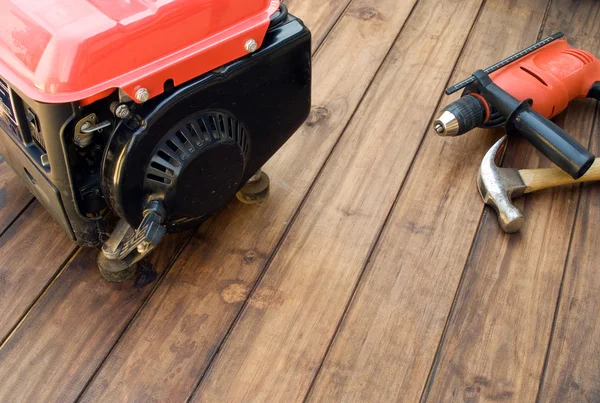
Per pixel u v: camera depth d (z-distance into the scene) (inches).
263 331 43.6
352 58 60.7
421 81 59.4
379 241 48.6
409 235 49.0
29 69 31.9
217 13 34.7
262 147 43.1
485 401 41.5
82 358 41.6
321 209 50.1
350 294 45.6
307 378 41.7
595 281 47.5
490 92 51.3
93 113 34.1
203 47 34.6
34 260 45.6
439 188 52.0
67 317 43.3
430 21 64.7
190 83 35.0
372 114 56.4
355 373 42.1
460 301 45.9
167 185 36.5
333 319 44.4
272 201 50.1
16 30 32.5
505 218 48.2
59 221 41.2
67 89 31.4
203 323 43.7
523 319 45.3
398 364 42.7
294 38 39.0
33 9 32.4
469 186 52.2
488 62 61.6
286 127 43.8
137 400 40.3
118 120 34.4
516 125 50.6
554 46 57.5
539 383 42.4
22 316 43.2
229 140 38.1
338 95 57.6
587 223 50.8
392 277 46.7
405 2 66.1
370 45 61.9
